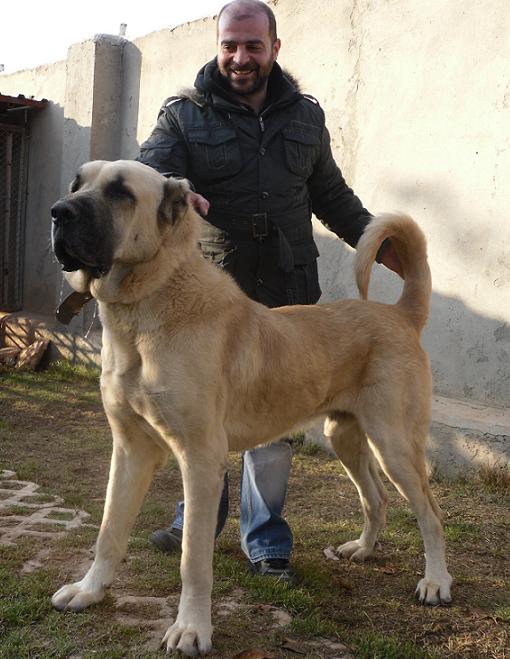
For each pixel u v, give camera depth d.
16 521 4.04
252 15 3.59
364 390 3.54
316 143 3.85
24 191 10.38
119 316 2.97
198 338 2.96
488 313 5.49
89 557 3.57
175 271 3.00
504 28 5.29
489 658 2.92
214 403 2.98
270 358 3.23
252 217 3.70
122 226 2.89
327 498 4.89
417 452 3.56
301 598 3.25
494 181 5.39
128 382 2.98
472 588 3.54
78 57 9.01
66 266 2.86
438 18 5.70
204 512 2.92
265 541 3.54
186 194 3.03
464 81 5.54
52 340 9.22
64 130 9.29
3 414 6.85
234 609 3.16
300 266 3.90
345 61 6.38
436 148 5.74
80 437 6.21
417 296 3.82
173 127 3.68
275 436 3.43
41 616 2.99
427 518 3.50
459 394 5.71
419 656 2.87
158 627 2.96
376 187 6.18
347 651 2.90
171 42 8.20
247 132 3.66
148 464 3.23
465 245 5.60
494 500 4.80
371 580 3.60
